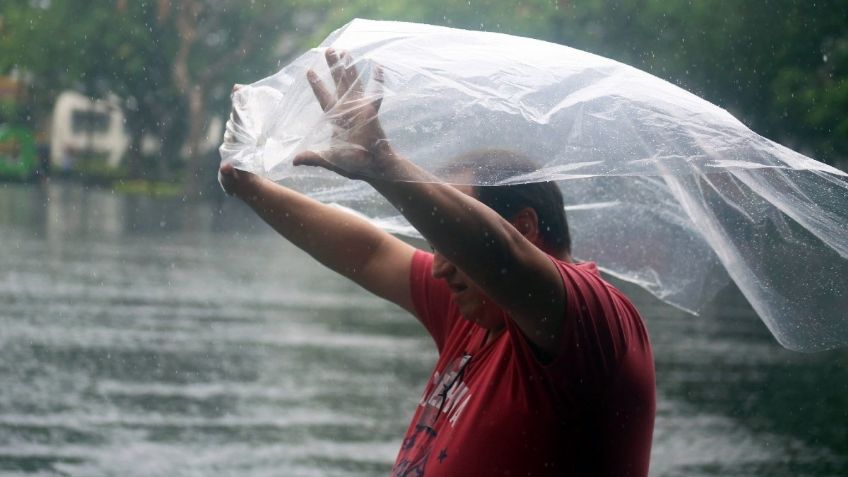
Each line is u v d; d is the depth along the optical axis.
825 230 3.19
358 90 2.81
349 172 2.79
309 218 3.79
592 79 3.03
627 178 3.69
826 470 8.79
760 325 18.25
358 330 15.83
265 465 8.38
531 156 2.95
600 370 3.01
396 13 50.81
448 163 2.92
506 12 47.28
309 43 58.22
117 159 88.00
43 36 66.94
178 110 69.69
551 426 3.05
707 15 39.84
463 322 3.57
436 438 3.30
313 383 11.59
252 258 28.52
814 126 38.00
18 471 7.98
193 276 22.73
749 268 3.36
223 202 59.59
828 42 39.12
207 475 8.05
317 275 24.41
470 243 2.83
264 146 2.90
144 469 8.16
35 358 12.45
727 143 3.02
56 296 18.28
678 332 17.12
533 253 2.92
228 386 11.30
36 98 76.88
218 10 65.75
